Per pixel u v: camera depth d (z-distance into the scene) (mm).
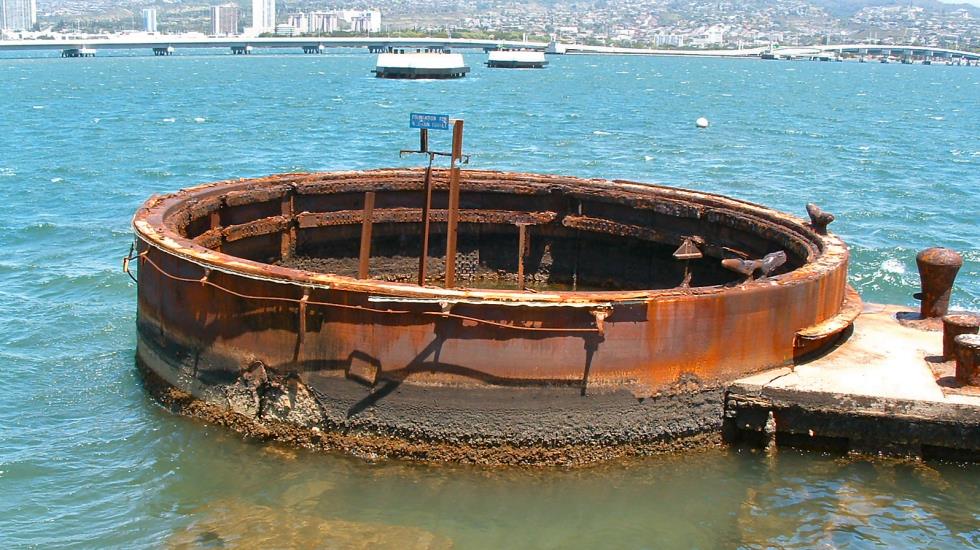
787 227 15734
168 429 13023
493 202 19188
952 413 11805
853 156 49781
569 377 11680
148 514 11242
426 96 94938
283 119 68125
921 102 103875
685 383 12094
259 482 11703
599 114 75938
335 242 18578
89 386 15000
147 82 116688
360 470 11812
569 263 19109
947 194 37375
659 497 11492
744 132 62594
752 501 11438
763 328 12383
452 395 11680
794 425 12258
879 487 11742
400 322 11562
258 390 12422
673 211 17625
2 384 15125
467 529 10836
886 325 14570
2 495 11727
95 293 21031
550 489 11555
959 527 11070
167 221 14695
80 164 42688
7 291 21141
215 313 12633
